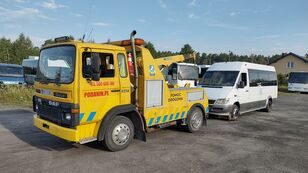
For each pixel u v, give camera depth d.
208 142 6.66
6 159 5.03
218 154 5.69
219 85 10.23
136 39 5.88
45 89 5.44
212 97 9.70
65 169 4.59
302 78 27.84
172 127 8.41
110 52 5.30
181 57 8.92
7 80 19.69
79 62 4.77
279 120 10.42
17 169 4.54
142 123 5.90
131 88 5.89
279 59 52.28
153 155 5.48
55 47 5.29
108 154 5.43
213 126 8.78
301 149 6.26
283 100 19.78
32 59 22.11
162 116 6.51
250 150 6.06
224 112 9.52
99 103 5.12
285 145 6.58
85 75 4.86
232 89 9.80
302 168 4.98
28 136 6.74
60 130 4.91
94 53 4.84
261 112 12.73
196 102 7.72
